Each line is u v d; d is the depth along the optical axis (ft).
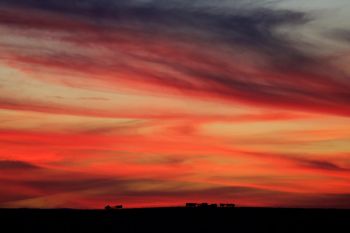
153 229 173.99
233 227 176.35
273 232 170.81
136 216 187.62
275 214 189.98
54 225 175.94
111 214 188.44
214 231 172.45
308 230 172.86
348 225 177.47
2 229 170.19
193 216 188.03
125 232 170.81
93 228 173.06
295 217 187.11
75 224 177.88
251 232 171.01
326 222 180.75
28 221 178.70
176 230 172.96
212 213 191.21
